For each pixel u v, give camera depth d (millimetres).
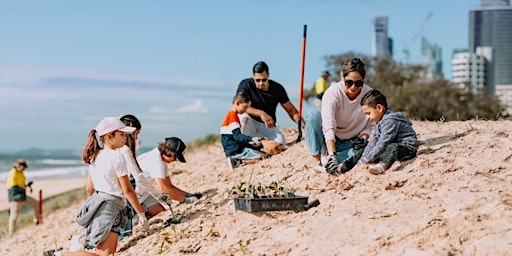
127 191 6918
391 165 7102
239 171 9438
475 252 5062
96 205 6801
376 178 6922
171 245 6840
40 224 14680
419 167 6945
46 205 17797
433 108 58094
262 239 6207
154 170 8211
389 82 63062
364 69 7625
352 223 5957
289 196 6895
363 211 6145
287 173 8359
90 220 6863
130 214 7137
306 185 7422
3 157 159875
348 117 7883
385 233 5613
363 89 7836
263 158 9664
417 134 8523
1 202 39594
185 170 12219
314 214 6445
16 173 15023
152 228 7762
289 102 10211
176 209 8266
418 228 5555
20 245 11680
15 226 15203
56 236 10961
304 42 10078
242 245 6172
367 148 7270
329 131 7543
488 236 5215
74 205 16109
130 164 7781
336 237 5785
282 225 6383
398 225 5691
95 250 6922
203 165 12125
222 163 11336
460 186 6266
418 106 58250
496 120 9703
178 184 10531
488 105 58906
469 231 5344
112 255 7160
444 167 6812
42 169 91062
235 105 9867
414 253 5207
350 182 7027
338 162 7848
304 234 6012
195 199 8320
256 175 8828
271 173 8602
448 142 7785
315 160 7984
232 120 9820
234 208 7453
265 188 7535
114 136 6926
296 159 8984
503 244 5070
